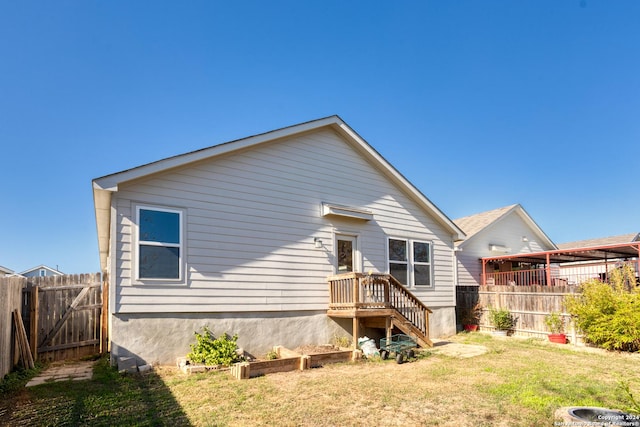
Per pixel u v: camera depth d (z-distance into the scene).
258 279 10.02
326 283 11.34
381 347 10.04
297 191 11.11
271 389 6.67
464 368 8.61
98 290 10.98
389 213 13.23
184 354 8.72
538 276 20.52
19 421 5.05
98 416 5.23
